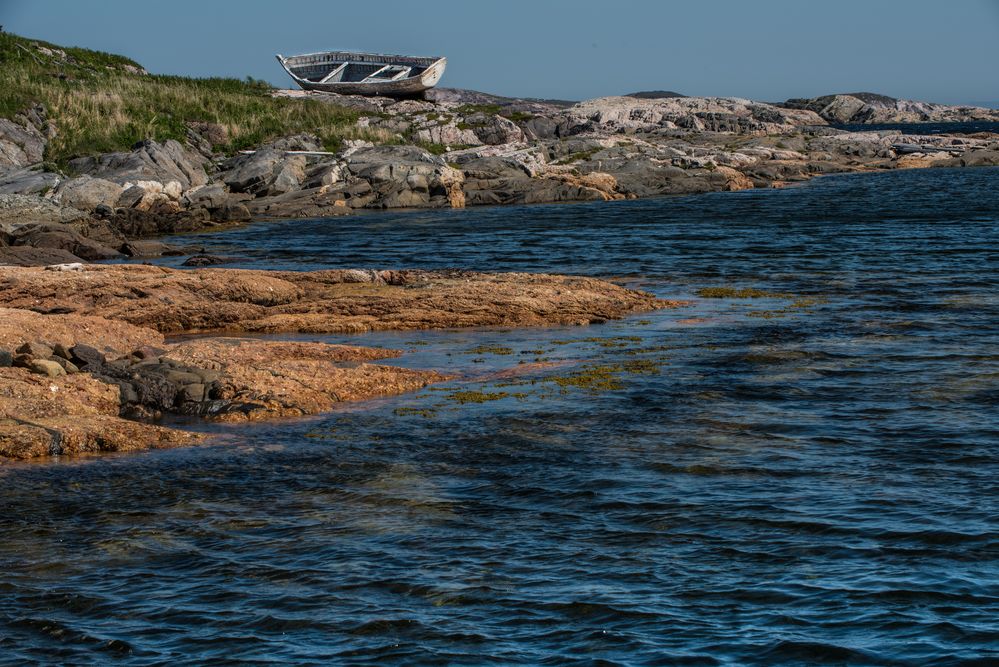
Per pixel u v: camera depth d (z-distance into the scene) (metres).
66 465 20.84
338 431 23.22
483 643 13.06
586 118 179.50
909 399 25.22
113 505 18.50
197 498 18.83
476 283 41.66
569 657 12.66
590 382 27.42
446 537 16.67
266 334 35.50
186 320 36.41
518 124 147.88
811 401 25.23
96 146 98.44
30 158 94.31
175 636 13.42
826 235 66.62
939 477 19.22
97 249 60.50
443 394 26.56
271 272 43.97
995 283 44.62
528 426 23.38
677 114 184.62
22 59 113.75
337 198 98.44
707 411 24.44
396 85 159.50
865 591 14.23
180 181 95.62
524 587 14.69
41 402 23.47
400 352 31.33
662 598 14.22
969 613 13.48
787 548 15.89
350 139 116.81
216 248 65.56
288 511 18.09
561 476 19.75
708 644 12.88
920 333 33.56
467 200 101.94
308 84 159.75
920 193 100.12
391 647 13.00
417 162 107.12
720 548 15.96
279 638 13.30
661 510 17.72
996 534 16.17
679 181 112.06
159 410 24.94
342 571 15.38
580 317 37.44
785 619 13.48
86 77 115.44
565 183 105.38
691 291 44.59
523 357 31.11
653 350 31.78
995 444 21.31
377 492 19.02
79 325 30.55
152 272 41.72
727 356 30.55
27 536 17.00
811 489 18.67
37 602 14.48
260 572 15.41
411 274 44.53
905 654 12.49
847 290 43.69
